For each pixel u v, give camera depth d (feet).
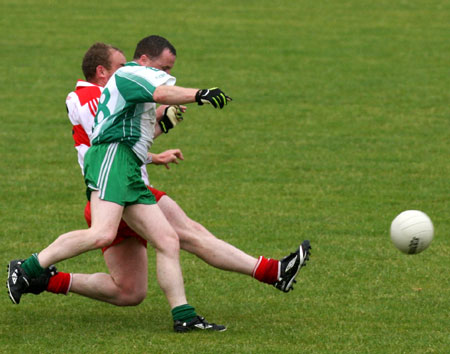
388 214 121.70
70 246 71.41
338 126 181.47
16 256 100.78
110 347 69.15
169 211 78.38
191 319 73.77
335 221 117.80
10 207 124.26
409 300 84.89
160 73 72.69
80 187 137.28
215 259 78.18
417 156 157.69
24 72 233.14
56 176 143.74
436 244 106.83
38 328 75.15
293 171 147.33
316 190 135.23
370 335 73.26
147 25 295.69
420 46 269.23
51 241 107.65
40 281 75.77
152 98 71.72
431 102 203.00
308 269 96.17
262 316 79.51
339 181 140.77
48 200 128.98
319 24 302.25
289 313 80.48
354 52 261.03
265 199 129.80
